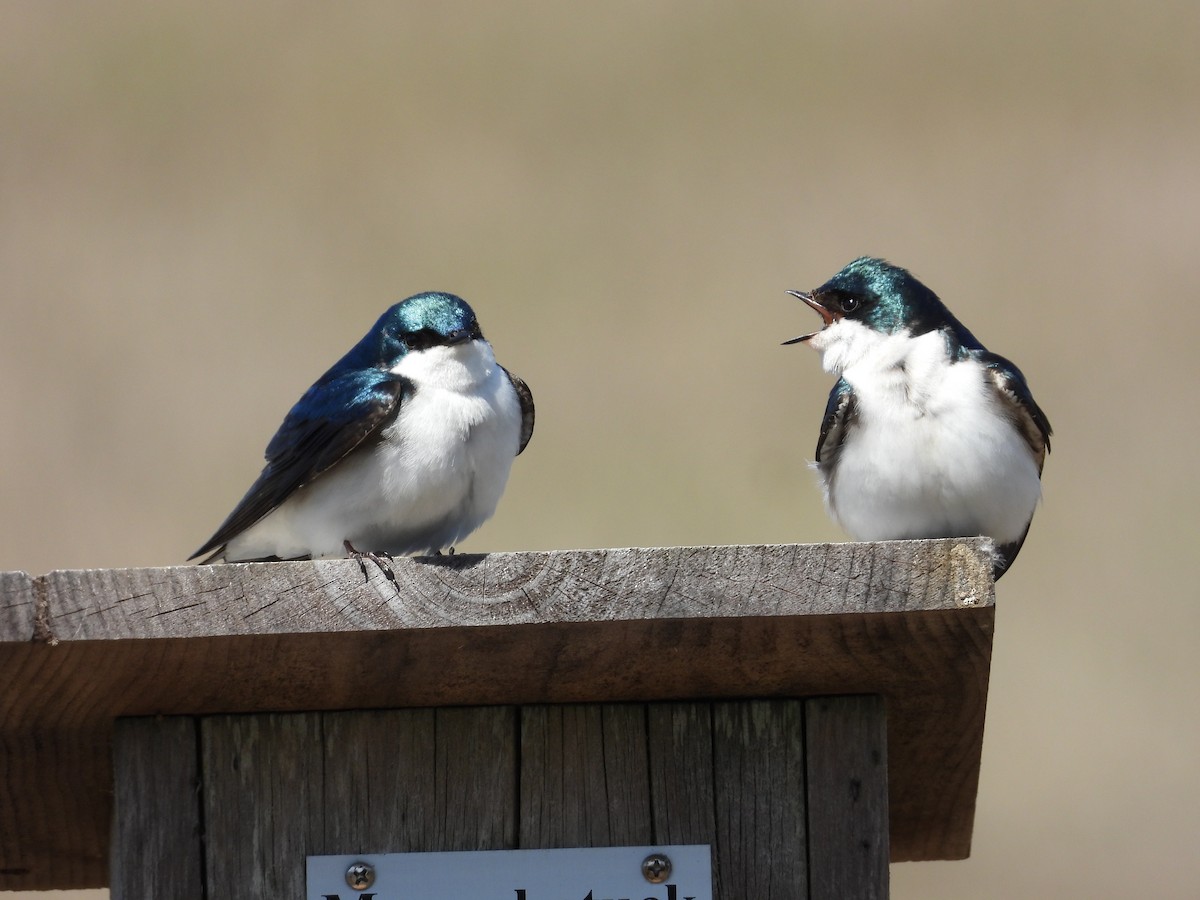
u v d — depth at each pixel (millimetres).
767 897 6785
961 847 8836
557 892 6777
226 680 6590
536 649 6473
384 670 6578
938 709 7199
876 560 6305
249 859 6793
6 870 8602
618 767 6898
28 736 7117
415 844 6824
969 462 7926
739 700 6961
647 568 6305
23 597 6168
